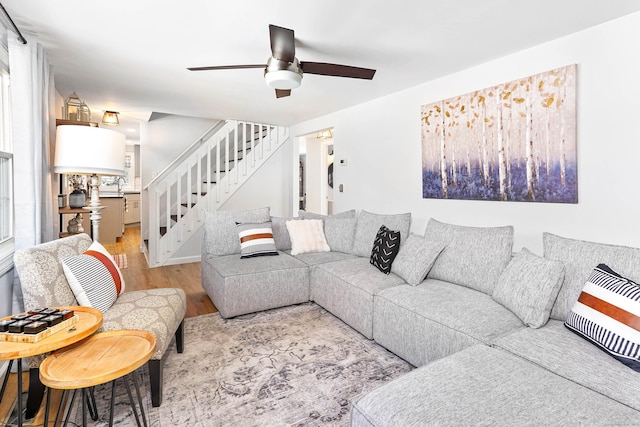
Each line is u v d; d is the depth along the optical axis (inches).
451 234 108.1
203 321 117.5
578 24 87.8
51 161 111.6
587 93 90.4
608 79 86.4
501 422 43.7
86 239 91.4
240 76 128.0
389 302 94.3
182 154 217.9
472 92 118.6
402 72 124.0
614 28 85.1
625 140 83.8
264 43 99.6
